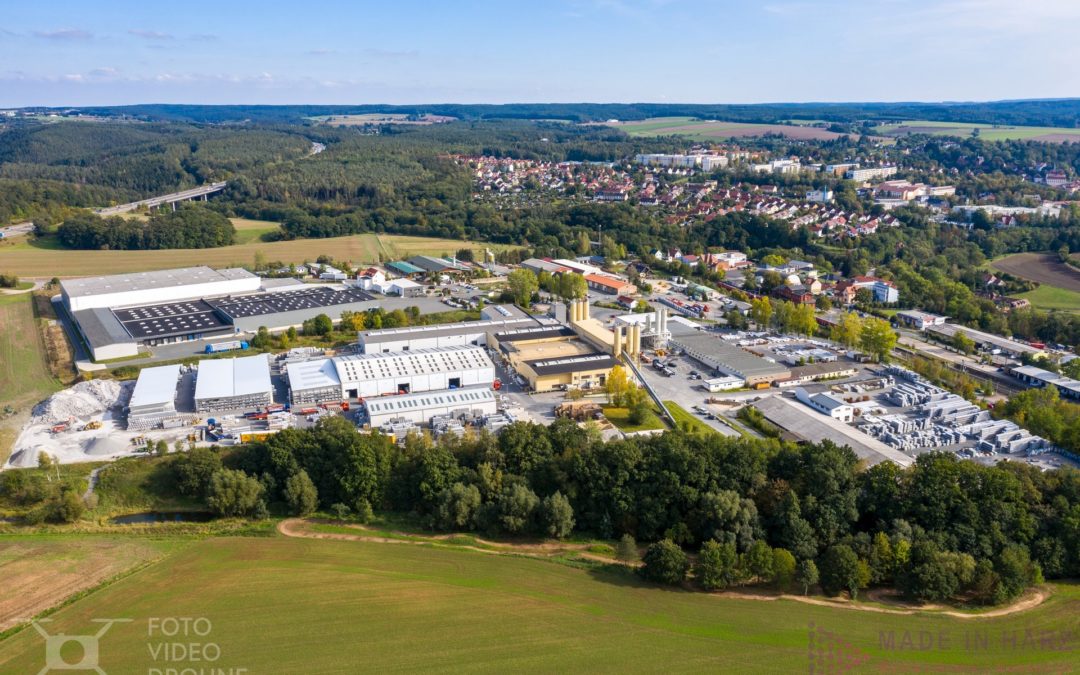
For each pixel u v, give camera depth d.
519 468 142.88
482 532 134.00
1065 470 131.75
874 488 128.88
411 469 145.38
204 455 146.12
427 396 181.50
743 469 134.00
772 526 127.19
